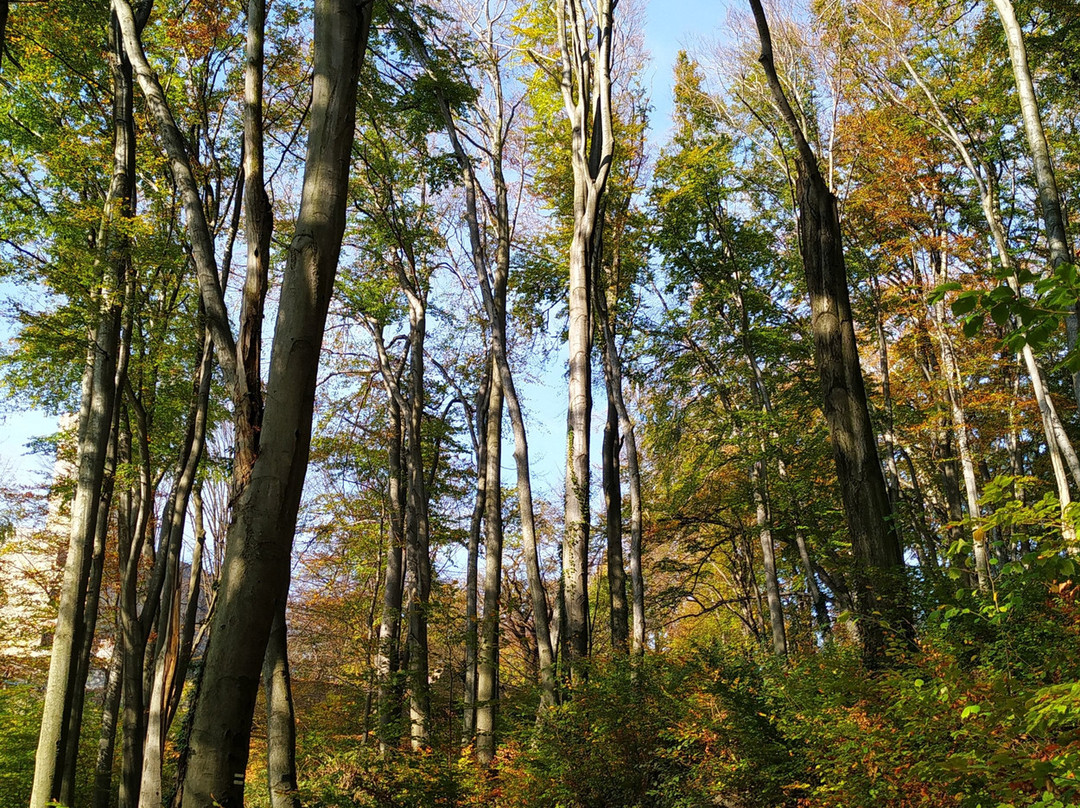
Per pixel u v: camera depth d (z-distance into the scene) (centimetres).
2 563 2070
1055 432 1452
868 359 2467
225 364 669
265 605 527
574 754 1068
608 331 2136
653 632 2767
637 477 2056
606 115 1562
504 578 2414
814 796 675
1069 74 1780
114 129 1305
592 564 2752
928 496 2342
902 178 1994
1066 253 1211
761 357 2217
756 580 2719
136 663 1342
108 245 1193
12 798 1636
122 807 1302
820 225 1049
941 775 490
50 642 2116
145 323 1417
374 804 971
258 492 539
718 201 2209
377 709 1378
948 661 529
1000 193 2116
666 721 1020
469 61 1825
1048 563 373
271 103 1499
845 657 801
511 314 2412
